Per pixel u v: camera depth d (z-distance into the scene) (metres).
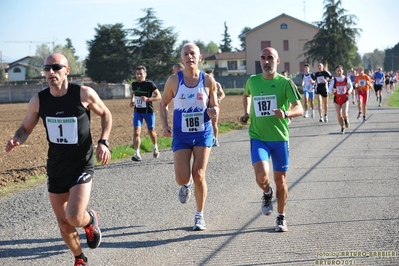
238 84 101.88
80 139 6.66
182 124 8.52
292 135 21.53
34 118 6.84
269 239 7.93
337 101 21.22
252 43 113.56
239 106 46.38
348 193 10.76
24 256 7.48
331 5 98.25
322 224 8.62
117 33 109.31
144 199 10.84
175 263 7.02
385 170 13.13
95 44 109.31
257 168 8.08
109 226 8.88
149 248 7.67
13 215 9.82
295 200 10.33
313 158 15.36
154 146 16.28
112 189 11.89
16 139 6.68
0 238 8.37
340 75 21.03
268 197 8.72
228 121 29.91
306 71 30.06
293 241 7.80
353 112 33.00
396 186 11.27
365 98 26.22
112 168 14.80
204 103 8.51
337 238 7.86
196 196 8.56
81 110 6.67
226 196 10.85
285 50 113.00
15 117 42.44
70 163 6.68
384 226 8.37
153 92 15.73
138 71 15.58
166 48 109.38
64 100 6.64
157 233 8.41
